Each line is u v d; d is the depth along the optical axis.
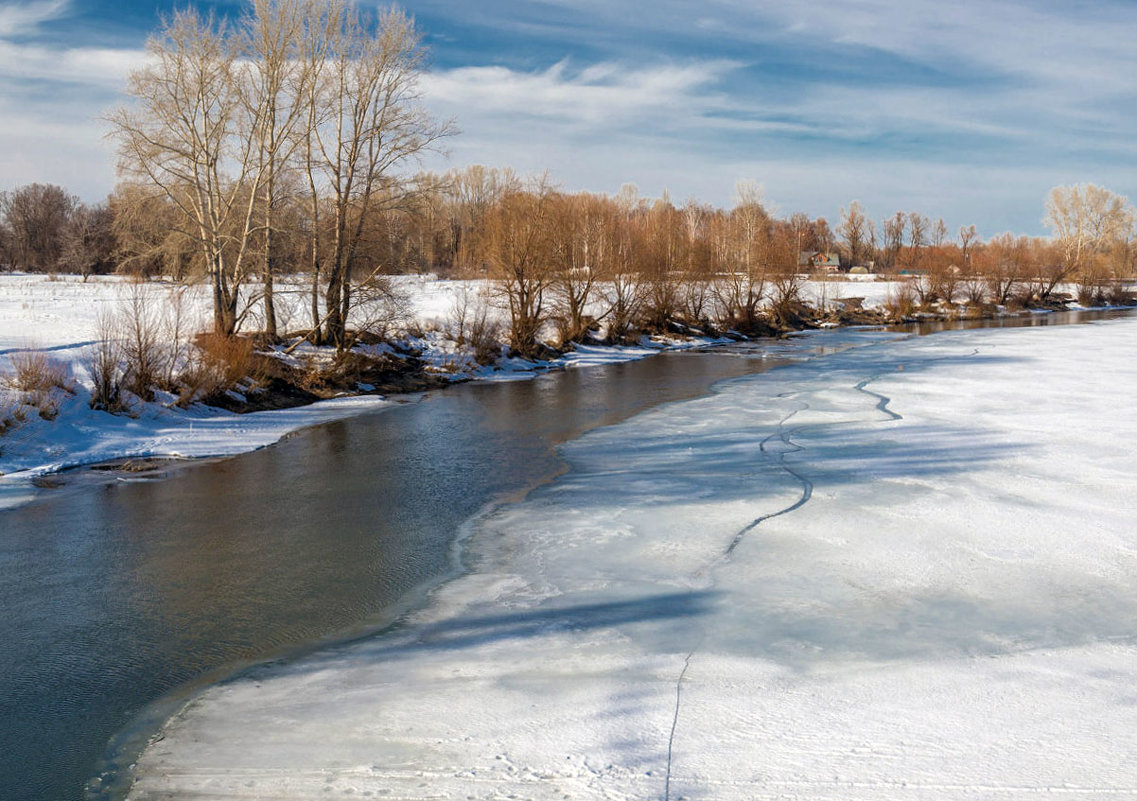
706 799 6.39
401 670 9.09
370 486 17.39
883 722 7.57
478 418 25.84
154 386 24.89
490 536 13.97
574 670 8.93
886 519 14.34
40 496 16.62
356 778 6.88
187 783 6.93
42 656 9.59
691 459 19.41
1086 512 14.45
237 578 12.11
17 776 7.15
